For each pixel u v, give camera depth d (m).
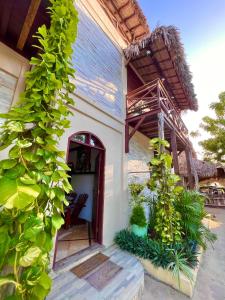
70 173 6.61
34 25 2.26
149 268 3.11
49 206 1.21
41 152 1.13
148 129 6.12
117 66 5.41
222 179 14.28
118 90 5.23
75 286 2.37
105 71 4.74
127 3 5.30
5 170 1.03
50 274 2.54
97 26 4.73
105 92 4.58
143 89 5.35
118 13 5.64
